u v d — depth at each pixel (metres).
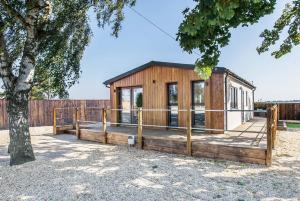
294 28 10.88
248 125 13.78
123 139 9.09
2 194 4.58
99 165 6.36
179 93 11.52
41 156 7.46
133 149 8.44
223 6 3.64
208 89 10.60
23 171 5.97
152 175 5.46
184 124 11.38
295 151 7.59
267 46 11.18
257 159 6.20
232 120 12.13
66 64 8.42
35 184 5.05
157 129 12.16
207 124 10.59
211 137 9.16
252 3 4.70
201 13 3.88
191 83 11.21
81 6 7.91
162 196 4.32
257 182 4.92
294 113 20.17
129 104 13.93
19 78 6.68
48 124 18.31
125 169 5.96
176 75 11.63
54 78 8.41
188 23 4.24
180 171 5.73
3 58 6.62
